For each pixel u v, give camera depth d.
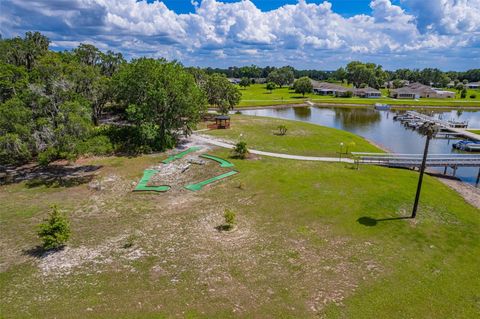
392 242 18.98
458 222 21.81
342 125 68.31
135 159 35.12
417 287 15.01
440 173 35.28
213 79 62.88
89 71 41.56
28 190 26.73
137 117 37.09
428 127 20.47
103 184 28.22
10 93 31.11
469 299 14.27
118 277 15.47
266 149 40.56
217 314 13.10
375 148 45.62
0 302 13.66
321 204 24.02
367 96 126.31
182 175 30.72
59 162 33.56
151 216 22.36
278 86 176.12
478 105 104.19
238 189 27.19
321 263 16.81
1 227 20.36
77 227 20.61
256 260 17.03
